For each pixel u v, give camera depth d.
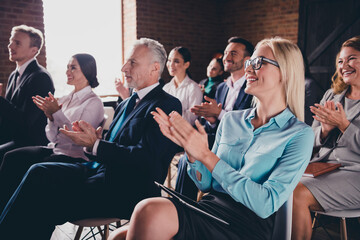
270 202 1.05
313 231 2.20
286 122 1.21
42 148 2.20
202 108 2.33
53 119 2.08
